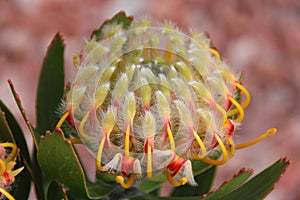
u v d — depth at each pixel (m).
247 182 0.40
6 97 0.95
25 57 1.01
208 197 0.39
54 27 1.04
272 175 0.39
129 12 1.05
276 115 1.01
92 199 0.41
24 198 0.42
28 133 0.88
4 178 0.38
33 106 0.94
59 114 0.40
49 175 0.39
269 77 1.05
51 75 0.44
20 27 1.04
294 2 1.14
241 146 0.40
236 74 0.40
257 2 1.12
